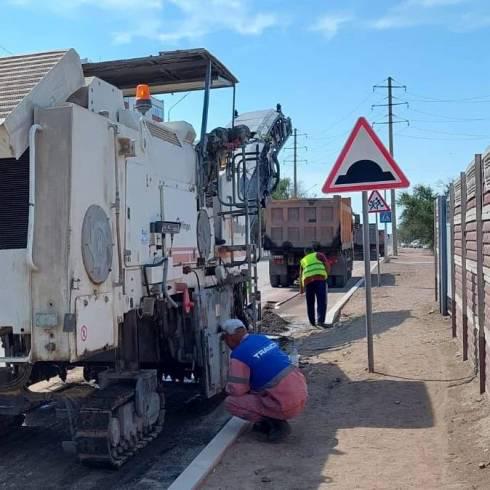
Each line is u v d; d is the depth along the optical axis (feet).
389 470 17.65
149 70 27.61
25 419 21.44
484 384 22.77
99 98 19.45
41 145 16.30
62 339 16.06
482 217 22.85
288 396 20.11
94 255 17.15
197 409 26.07
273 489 16.62
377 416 22.62
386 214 74.74
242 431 21.02
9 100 16.21
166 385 26.50
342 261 78.43
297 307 58.54
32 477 18.78
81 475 18.88
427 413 22.65
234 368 20.77
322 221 78.79
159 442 21.97
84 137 16.94
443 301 44.47
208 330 24.80
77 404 18.43
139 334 23.75
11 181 16.66
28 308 16.22
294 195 223.71
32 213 16.11
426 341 34.76
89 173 17.17
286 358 20.93
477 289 23.57
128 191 19.72
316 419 22.59
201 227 26.17
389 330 39.37
